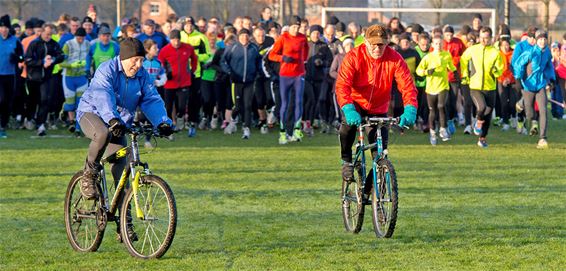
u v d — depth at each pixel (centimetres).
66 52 3375
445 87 3186
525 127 3566
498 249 1498
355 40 3412
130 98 1458
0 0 4956
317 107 3716
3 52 3272
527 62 3042
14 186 2200
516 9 5028
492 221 1747
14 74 3309
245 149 2988
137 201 1420
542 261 1412
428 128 3544
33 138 3303
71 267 1387
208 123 3681
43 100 3366
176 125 3472
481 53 3045
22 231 1669
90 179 1441
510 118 3841
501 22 4984
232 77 3316
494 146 3111
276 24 3719
